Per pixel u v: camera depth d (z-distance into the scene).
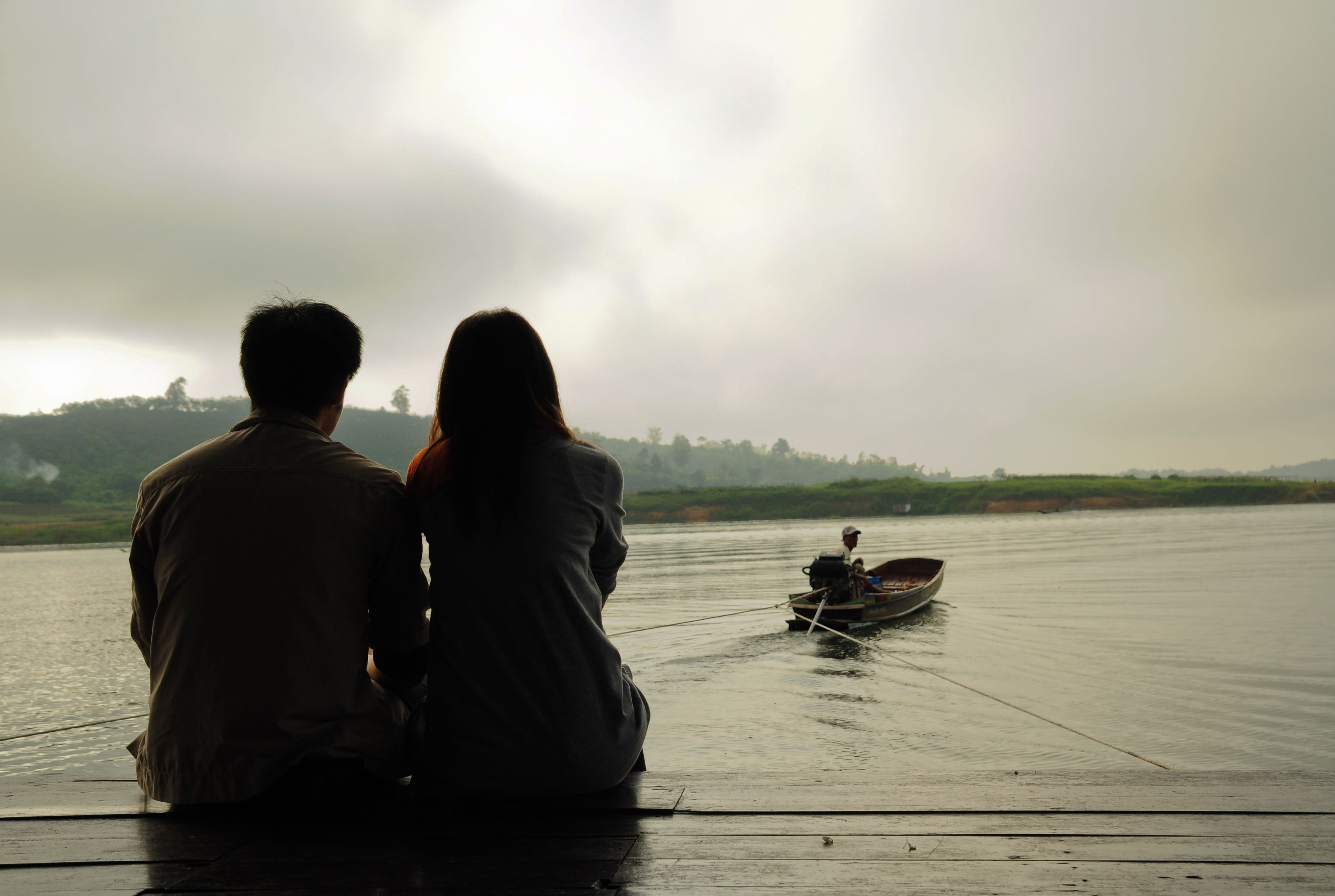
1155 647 15.52
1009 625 18.61
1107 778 2.64
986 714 11.12
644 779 2.62
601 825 2.28
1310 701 11.20
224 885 1.95
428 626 2.52
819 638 17.61
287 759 2.23
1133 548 44.91
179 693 2.25
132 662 17.11
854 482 155.12
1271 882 1.88
